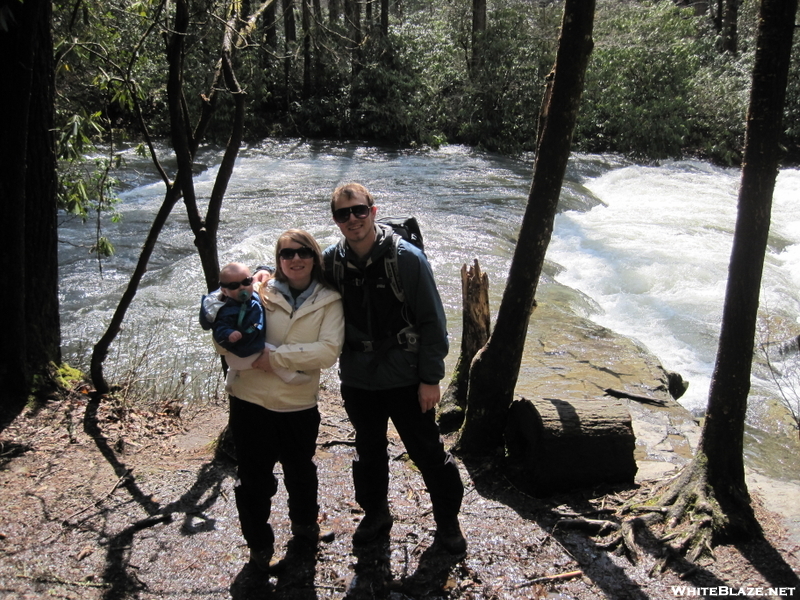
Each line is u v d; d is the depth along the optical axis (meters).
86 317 7.16
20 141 4.28
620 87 20.58
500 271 8.98
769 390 6.53
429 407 3.09
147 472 4.01
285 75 21.53
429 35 23.94
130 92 5.11
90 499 3.68
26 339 4.81
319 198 12.90
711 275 9.48
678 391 6.11
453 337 6.81
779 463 5.16
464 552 3.25
